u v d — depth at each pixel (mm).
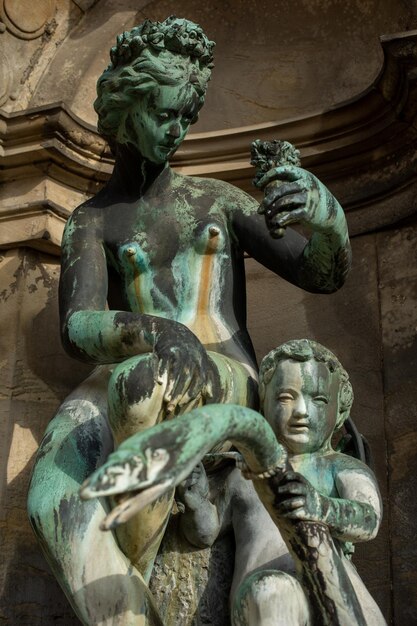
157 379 3660
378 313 5180
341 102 5387
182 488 3891
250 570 3777
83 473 3857
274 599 3486
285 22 5793
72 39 5746
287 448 3902
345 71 5680
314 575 3488
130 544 3758
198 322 4191
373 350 5129
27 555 4930
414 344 5062
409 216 5234
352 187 5402
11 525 4965
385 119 5297
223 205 4355
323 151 5414
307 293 5332
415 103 5168
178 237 4277
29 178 5523
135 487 2893
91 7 5793
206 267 4258
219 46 5816
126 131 4230
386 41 5090
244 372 3998
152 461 2932
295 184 3844
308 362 3908
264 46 5805
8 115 5480
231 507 3959
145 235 4273
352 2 5691
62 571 3707
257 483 3443
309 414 3877
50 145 5430
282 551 3783
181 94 4145
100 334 3887
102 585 3678
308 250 4176
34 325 5328
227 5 5828
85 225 4309
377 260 5273
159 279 4246
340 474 3852
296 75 5746
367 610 3654
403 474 4867
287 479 3432
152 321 3814
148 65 4121
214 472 4027
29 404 5191
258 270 5445
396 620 4660
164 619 3898
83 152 5520
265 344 5301
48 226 5422
